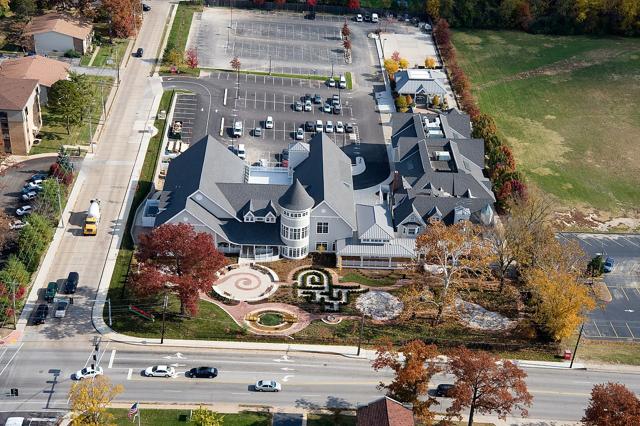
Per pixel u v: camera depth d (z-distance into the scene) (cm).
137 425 13050
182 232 15188
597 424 12631
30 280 16150
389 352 13838
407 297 15775
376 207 18362
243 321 15750
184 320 15600
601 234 19838
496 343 15625
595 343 16125
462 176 19162
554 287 15412
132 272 16700
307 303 16400
